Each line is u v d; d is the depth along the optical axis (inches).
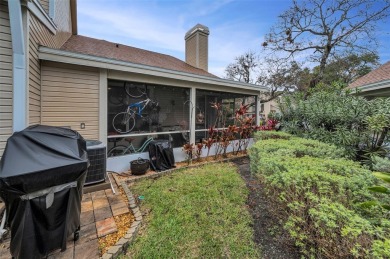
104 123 163.2
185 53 416.5
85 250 72.7
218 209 107.7
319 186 67.0
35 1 106.5
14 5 91.2
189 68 345.4
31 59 114.0
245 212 105.3
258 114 298.4
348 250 49.6
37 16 116.6
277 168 82.7
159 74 183.8
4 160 59.7
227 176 160.6
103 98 161.8
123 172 173.9
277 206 86.4
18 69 95.2
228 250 77.8
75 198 70.4
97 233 82.2
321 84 297.0
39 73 133.3
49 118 139.9
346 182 67.8
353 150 176.9
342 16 321.1
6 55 96.3
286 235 83.7
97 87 159.6
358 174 78.9
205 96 248.7
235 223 95.5
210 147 230.1
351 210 57.7
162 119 207.3
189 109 224.7
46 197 61.3
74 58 140.9
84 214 96.6
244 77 652.1
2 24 95.0
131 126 185.2
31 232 59.8
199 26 386.3
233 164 211.3
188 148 205.5
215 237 85.1
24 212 58.6
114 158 172.2
